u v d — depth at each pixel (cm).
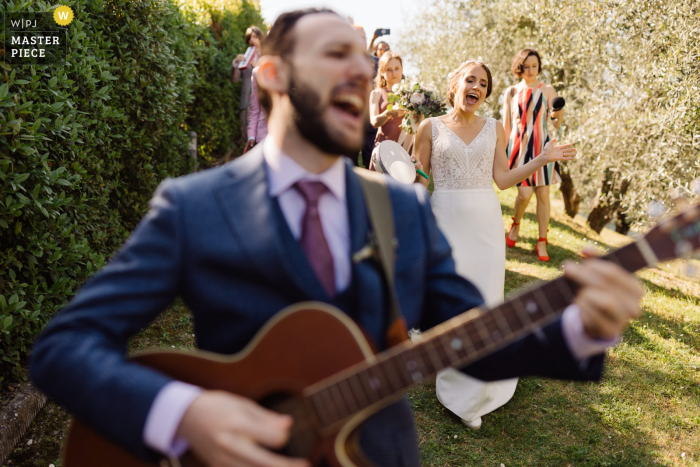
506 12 1000
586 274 97
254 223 106
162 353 108
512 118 594
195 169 648
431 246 123
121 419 99
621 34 783
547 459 283
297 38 105
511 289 490
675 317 453
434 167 337
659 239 97
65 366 100
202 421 97
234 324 108
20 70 273
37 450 254
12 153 263
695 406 330
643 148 758
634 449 293
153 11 441
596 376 107
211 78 780
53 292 296
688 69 652
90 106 348
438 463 278
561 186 1059
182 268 107
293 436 105
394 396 106
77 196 350
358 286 110
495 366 115
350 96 104
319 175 112
